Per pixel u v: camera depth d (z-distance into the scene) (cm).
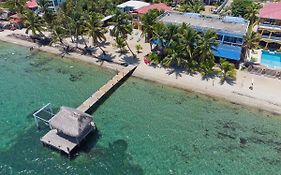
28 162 3512
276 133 3984
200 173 3369
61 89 5038
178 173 3372
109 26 7375
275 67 5269
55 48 6525
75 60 6059
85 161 3528
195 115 4344
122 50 6147
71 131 3538
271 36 5816
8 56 6384
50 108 4281
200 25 5672
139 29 7350
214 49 5244
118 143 3800
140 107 4534
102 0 8119
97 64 5812
